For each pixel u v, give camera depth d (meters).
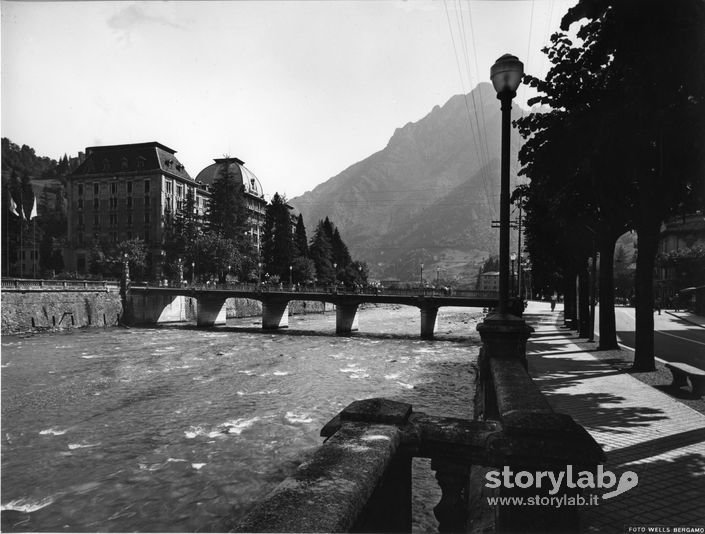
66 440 17.78
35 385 26.73
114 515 12.39
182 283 72.00
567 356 18.58
